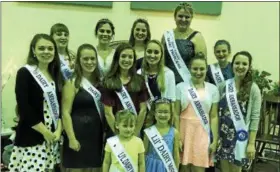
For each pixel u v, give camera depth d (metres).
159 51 2.47
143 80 2.43
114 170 2.26
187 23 2.75
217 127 2.59
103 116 2.39
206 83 2.62
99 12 3.84
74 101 2.31
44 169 2.19
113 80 2.36
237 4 4.12
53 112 2.23
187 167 2.61
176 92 2.59
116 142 2.27
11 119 3.68
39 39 2.16
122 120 2.23
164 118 2.39
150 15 3.95
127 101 2.37
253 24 4.17
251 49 4.21
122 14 3.89
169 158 2.42
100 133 2.38
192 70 2.56
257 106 2.49
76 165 2.31
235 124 2.52
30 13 3.71
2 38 3.69
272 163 3.74
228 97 2.56
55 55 2.25
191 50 2.74
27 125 2.14
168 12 3.97
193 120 2.54
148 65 2.53
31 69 2.17
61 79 2.30
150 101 2.47
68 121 2.27
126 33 3.93
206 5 4.06
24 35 3.73
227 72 2.87
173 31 2.82
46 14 3.74
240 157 2.48
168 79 2.53
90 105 2.33
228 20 4.14
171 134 2.43
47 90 2.19
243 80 2.54
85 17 3.81
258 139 3.30
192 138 2.54
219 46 2.91
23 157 2.17
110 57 2.78
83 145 2.31
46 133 2.16
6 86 3.69
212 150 2.53
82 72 2.38
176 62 2.73
